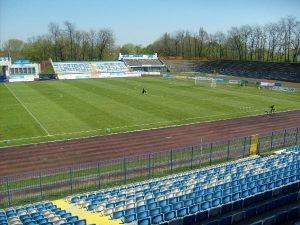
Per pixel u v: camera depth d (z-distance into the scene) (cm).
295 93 7769
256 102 6594
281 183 2362
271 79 10900
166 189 2428
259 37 15038
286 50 14012
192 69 13775
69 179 2975
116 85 9038
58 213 2084
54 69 11894
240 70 12356
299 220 1627
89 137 4209
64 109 5766
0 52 19662
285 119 5250
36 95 7250
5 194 2720
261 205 1759
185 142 4069
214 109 5881
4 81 9831
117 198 2311
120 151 3741
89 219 1962
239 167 2950
